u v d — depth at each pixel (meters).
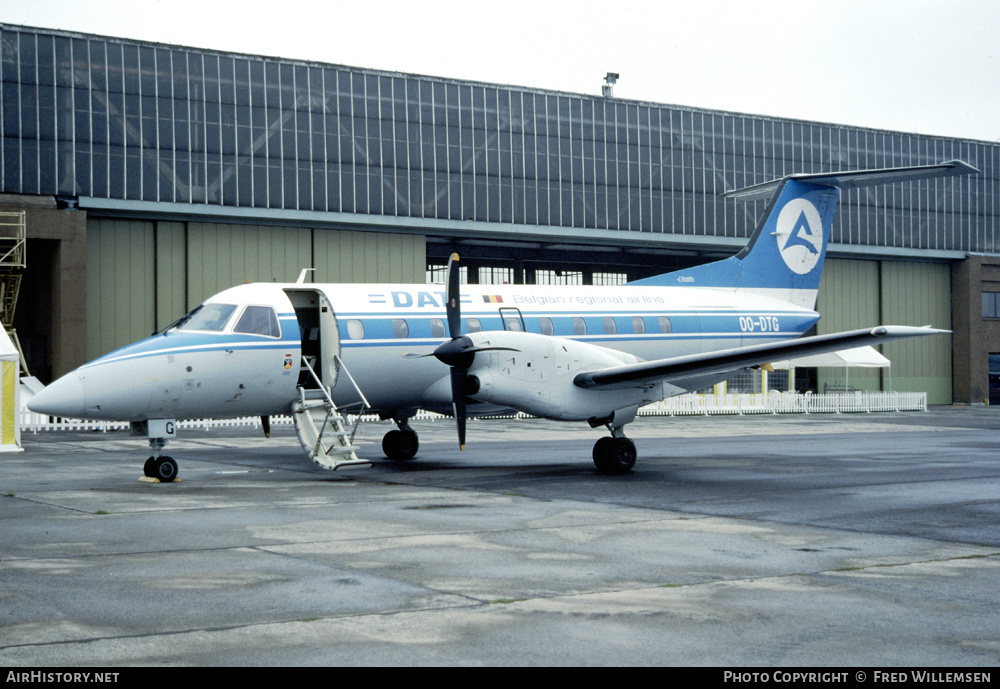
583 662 5.54
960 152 51.75
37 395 14.33
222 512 11.31
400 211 38.47
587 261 48.12
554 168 41.72
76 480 14.97
